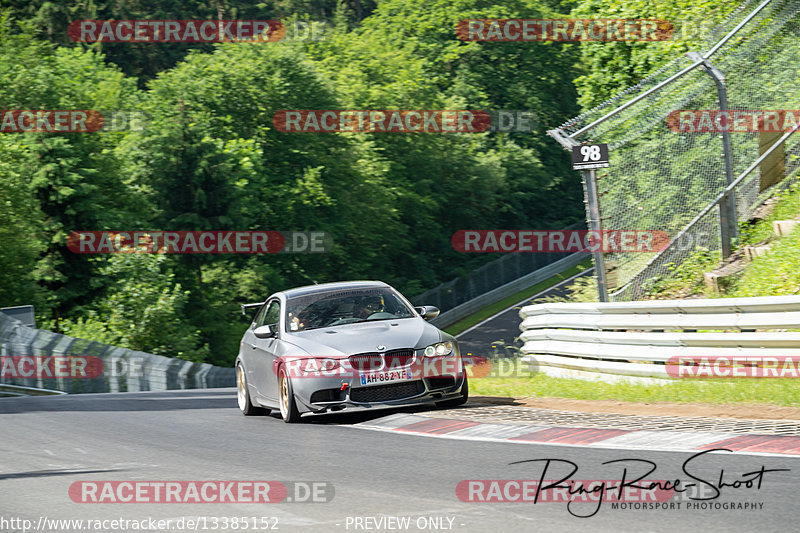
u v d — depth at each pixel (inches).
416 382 1133.7
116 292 4751.5
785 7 2010.3
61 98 5359.3
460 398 1198.3
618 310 1407.5
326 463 842.2
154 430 1184.8
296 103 5890.8
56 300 4854.8
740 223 1852.9
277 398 1197.1
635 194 1782.7
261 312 1368.1
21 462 951.6
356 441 962.1
